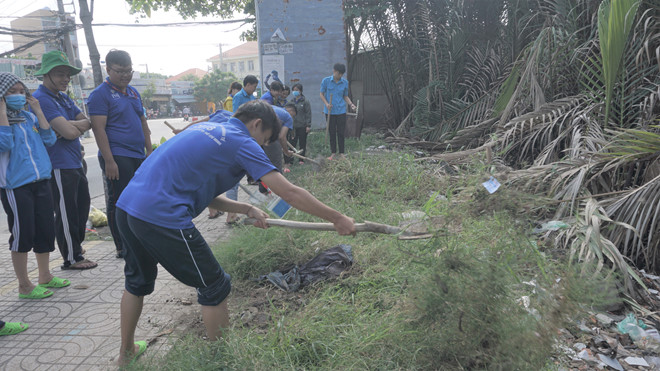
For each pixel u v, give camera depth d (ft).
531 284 7.80
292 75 36.55
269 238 13.55
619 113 16.47
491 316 6.86
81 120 13.15
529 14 26.73
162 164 7.56
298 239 13.37
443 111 31.12
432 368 7.42
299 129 28.27
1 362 8.91
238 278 12.30
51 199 12.23
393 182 19.19
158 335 9.70
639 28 16.51
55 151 13.02
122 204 7.63
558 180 13.34
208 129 7.80
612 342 8.66
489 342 6.91
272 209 8.66
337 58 36.32
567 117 17.94
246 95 24.91
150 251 7.56
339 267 11.76
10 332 9.94
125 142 13.35
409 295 8.27
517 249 8.06
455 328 7.10
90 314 10.91
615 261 10.57
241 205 8.96
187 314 10.68
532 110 21.50
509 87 23.59
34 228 11.80
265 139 8.45
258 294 11.33
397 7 35.47
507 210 8.32
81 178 13.87
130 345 8.61
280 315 9.80
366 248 12.42
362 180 19.20
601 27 15.15
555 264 8.71
